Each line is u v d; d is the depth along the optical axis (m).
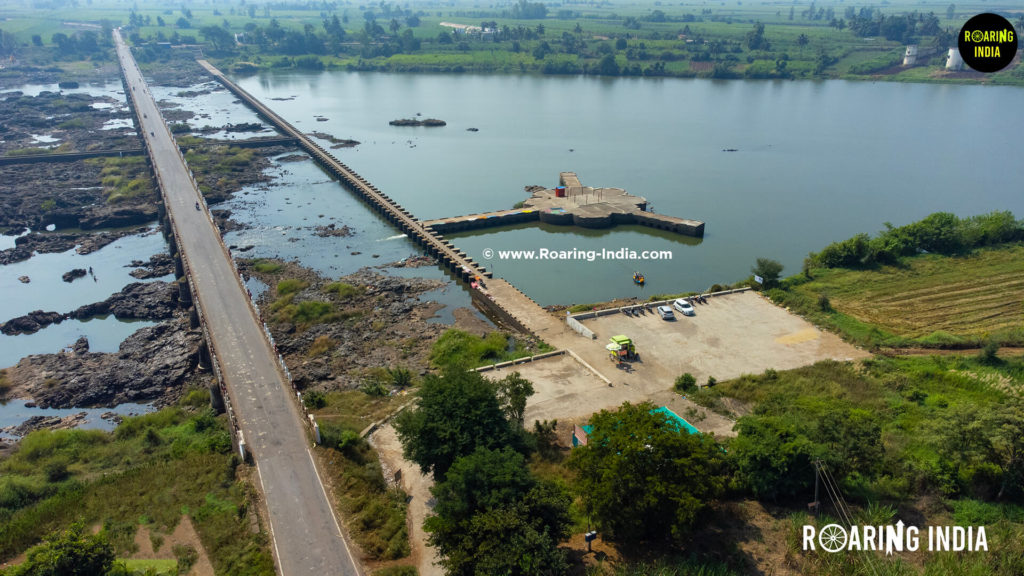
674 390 81.56
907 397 78.69
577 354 90.94
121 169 193.50
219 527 58.25
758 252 135.50
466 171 195.00
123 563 52.91
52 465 71.19
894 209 158.50
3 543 57.31
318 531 57.59
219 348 89.88
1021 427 57.75
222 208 163.00
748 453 59.84
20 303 118.50
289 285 119.12
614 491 51.47
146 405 90.31
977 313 101.50
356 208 166.62
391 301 115.31
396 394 84.62
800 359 89.12
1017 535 53.47
